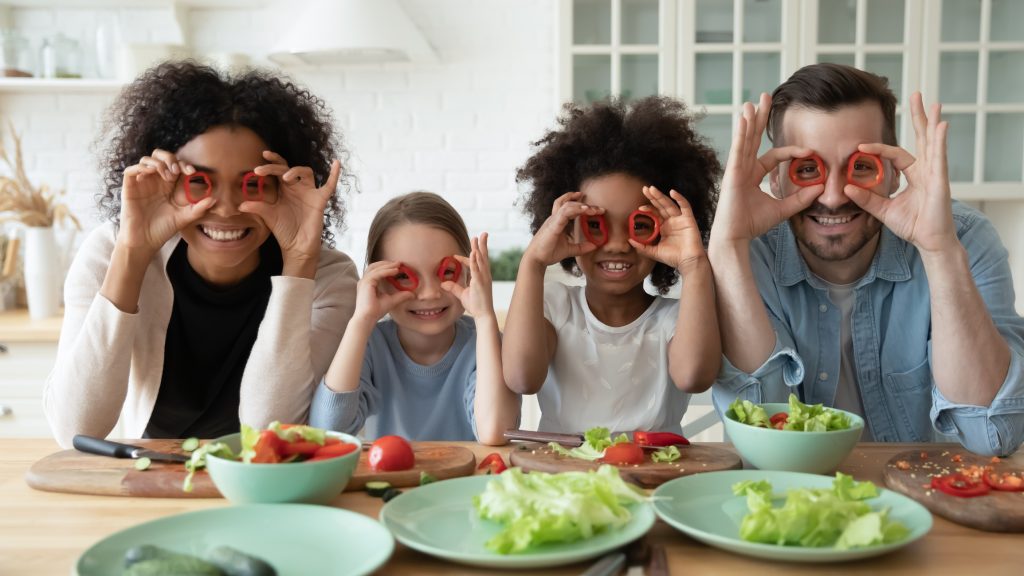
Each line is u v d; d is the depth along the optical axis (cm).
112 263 133
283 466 88
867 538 76
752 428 103
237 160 134
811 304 149
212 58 308
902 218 122
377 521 83
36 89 318
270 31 333
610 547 77
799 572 77
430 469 104
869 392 147
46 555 81
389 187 340
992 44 298
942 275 120
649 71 307
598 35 304
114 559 75
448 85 338
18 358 264
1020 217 327
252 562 69
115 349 133
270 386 136
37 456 118
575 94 306
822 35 303
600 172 141
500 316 266
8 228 316
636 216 138
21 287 309
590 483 86
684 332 131
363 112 338
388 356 157
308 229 137
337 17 299
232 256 138
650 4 303
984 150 304
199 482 98
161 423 159
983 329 119
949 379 121
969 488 94
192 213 130
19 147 292
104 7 327
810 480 95
